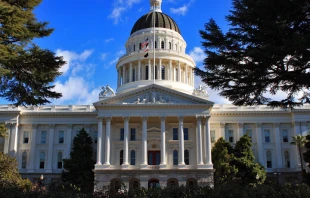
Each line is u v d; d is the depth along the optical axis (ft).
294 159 263.08
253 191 77.05
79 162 231.91
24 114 274.57
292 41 69.87
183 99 241.35
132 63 314.76
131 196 76.18
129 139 252.42
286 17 74.54
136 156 247.09
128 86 304.09
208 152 230.68
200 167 226.38
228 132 270.46
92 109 278.26
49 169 265.34
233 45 81.82
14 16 93.50
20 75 99.60
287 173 259.60
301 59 72.79
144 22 339.98
